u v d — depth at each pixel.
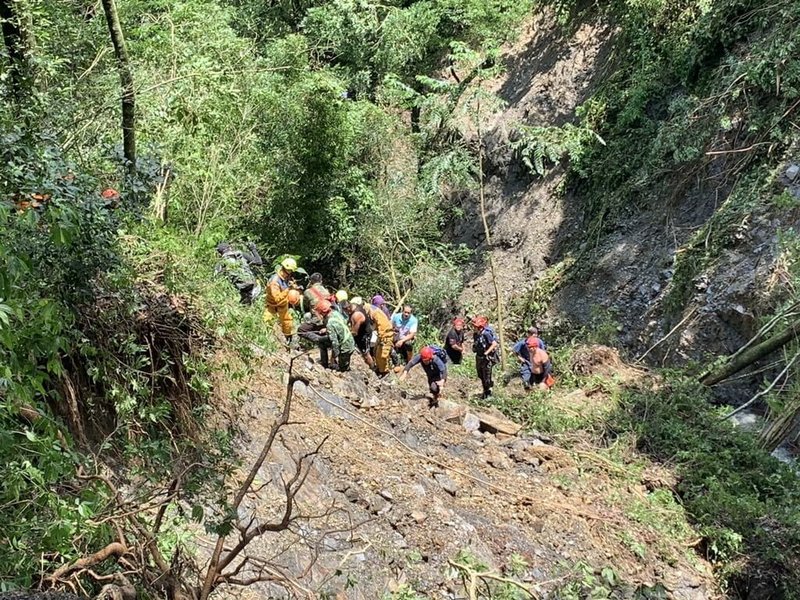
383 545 6.75
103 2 8.61
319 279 10.76
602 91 18.73
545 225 18.86
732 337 13.34
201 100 12.69
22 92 6.89
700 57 16.45
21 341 3.86
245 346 7.21
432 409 10.66
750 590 8.54
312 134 16.14
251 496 6.30
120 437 5.62
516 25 22.27
